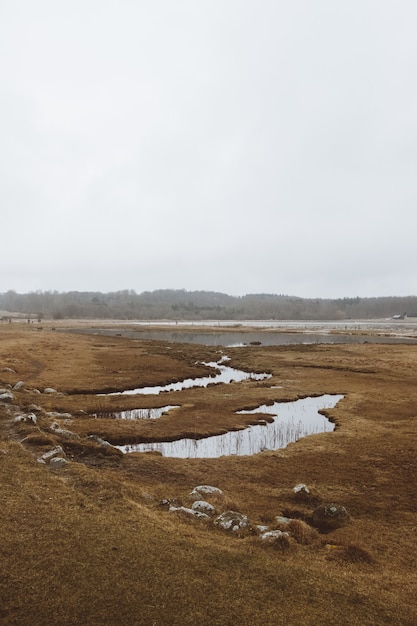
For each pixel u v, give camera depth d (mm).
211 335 109750
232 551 9906
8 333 87188
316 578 9062
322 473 17875
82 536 9750
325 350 66125
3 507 10852
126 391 36562
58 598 7480
